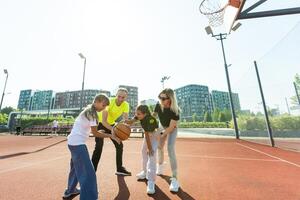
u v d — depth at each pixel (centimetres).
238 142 1252
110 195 320
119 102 427
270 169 505
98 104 296
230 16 664
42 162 571
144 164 413
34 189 342
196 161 610
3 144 1131
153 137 358
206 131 2827
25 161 588
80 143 279
